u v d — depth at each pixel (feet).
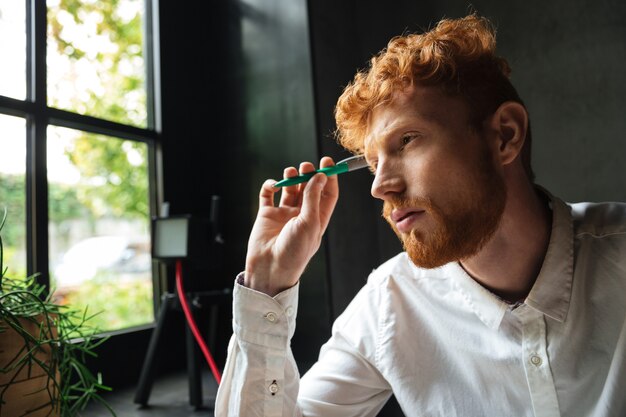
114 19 5.94
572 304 2.32
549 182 5.77
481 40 2.31
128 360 5.13
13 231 4.56
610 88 5.50
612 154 5.47
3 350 2.58
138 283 5.76
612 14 5.51
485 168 2.16
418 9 6.56
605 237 2.37
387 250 6.70
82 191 5.47
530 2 5.94
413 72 2.16
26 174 4.68
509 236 2.32
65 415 3.16
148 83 5.93
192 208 6.09
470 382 2.57
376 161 2.37
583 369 2.31
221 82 6.53
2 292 2.83
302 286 5.81
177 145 5.99
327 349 3.07
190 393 4.42
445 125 2.12
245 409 2.42
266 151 6.11
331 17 6.35
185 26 6.29
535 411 2.36
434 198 2.09
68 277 5.27
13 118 4.61
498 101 2.25
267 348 2.45
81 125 5.11
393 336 2.79
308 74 5.86
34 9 4.78
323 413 2.78
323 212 2.67
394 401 5.28
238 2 6.46
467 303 2.57
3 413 2.57
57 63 5.18
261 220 2.65
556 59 5.78
